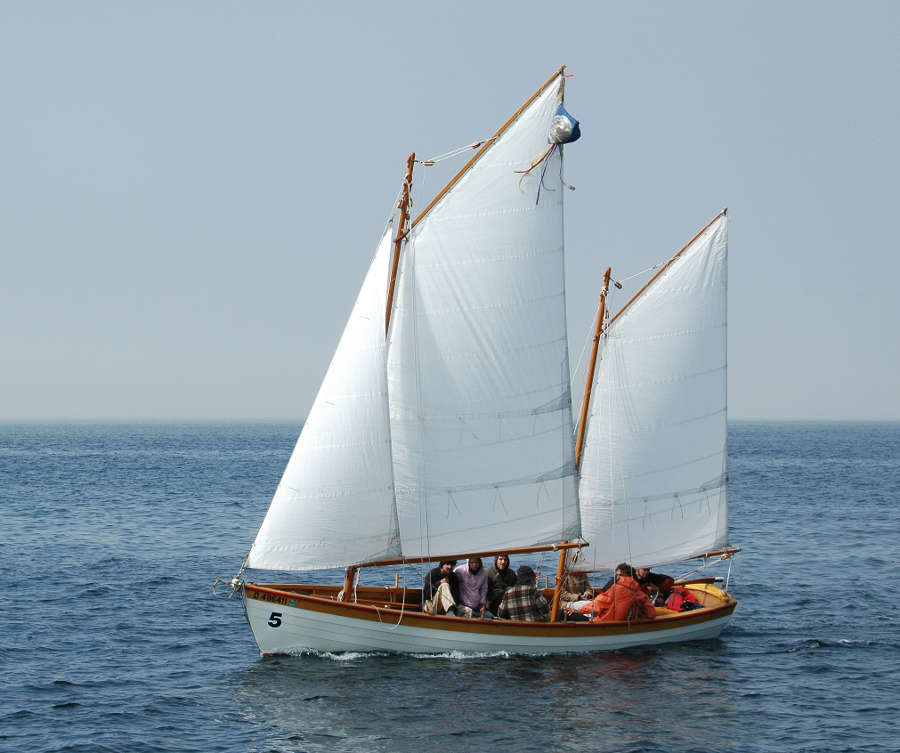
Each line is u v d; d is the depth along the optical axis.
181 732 27.77
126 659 35.31
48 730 27.95
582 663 33.91
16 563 56.72
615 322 36.41
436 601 33.91
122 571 54.47
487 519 33.97
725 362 37.78
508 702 29.89
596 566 36.59
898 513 90.44
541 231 33.78
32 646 37.06
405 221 33.06
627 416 36.59
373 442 32.62
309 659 33.44
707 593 40.47
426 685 31.12
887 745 27.39
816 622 42.69
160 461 177.62
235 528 75.56
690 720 29.05
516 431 33.97
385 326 32.56
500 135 33.16
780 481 134.12
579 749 26.72
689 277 36.94
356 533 32.78
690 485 37.50
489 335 33.56
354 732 27.61
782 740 27.72
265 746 26.73
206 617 42.50
